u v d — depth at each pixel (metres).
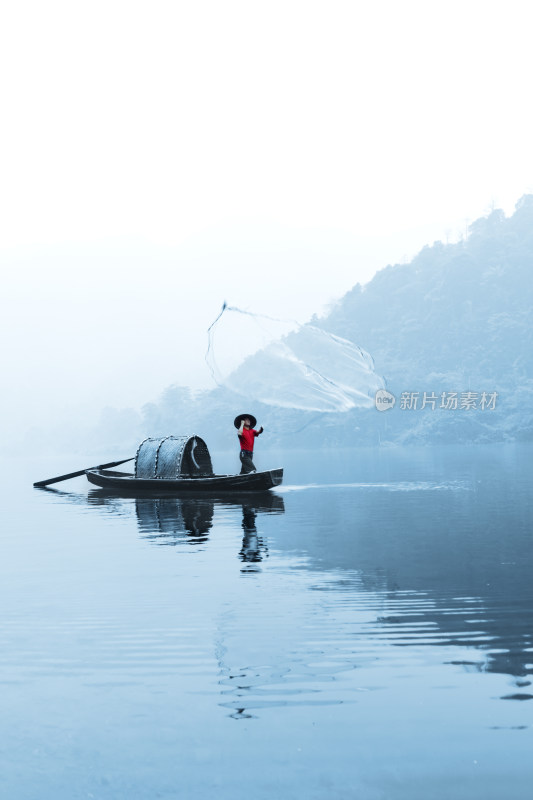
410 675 6.02
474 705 5.37
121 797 4.31
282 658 6.55
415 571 10.29
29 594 9.52
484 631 7.18
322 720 5.21
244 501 21.42
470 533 13.88
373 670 6.16
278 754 4.75
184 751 4.84
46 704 5.67
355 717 5.24
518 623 7.43
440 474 35.25
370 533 14.16
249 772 4.54
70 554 12.84
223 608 8.42
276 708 5.45
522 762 4.55
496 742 4.80
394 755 4.68
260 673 6.20
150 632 7.50
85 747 4.93
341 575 10.15
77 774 4.58
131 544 13.76
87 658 6.73
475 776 4.42
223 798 4.27
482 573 10.03
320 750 4.78
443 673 6.04
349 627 7.46
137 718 5.36
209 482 24.33
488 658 6.38
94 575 10.73
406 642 6.89
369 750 4.76
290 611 8.19
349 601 8.59
